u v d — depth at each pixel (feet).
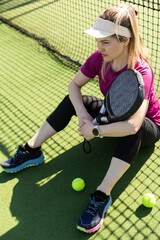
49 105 10.20
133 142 6.15
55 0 18.72
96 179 7.36
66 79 11.55
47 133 7.42
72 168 7.73
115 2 16.47
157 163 7.58
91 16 15.98
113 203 6.75
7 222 6.57
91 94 10.54
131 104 5.48
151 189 6.97
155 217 6.37
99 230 6.26
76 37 14.30
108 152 8.05
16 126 9.41
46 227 6.41
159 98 9.89
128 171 7.44
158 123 7.09
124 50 5.87
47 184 7.36
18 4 19.02
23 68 12.53
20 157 7.60
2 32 15.80
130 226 6.26
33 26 15.99
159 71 11.26
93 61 6.74
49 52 13.58
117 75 6.30
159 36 13.42
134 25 5.55
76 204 6.82
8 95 10.93
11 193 7.20
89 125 6.51
